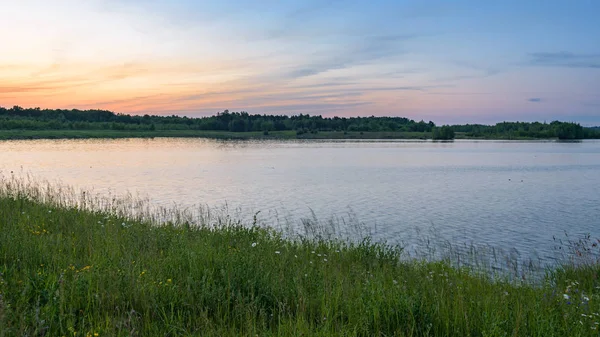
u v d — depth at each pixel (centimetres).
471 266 1310
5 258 759
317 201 3194
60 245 870
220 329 557
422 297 694
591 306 728
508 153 10112
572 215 2714
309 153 9612
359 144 14750
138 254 845
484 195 3612
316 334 554
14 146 9788
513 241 2016
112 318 568
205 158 7681
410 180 4694
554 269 1420
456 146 13825
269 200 3203
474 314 645
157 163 6397
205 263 796
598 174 5447
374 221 2481
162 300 635
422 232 2189
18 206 1316
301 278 771
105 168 5441
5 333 499
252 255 845
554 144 15650
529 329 616
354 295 710
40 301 608
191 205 2891
